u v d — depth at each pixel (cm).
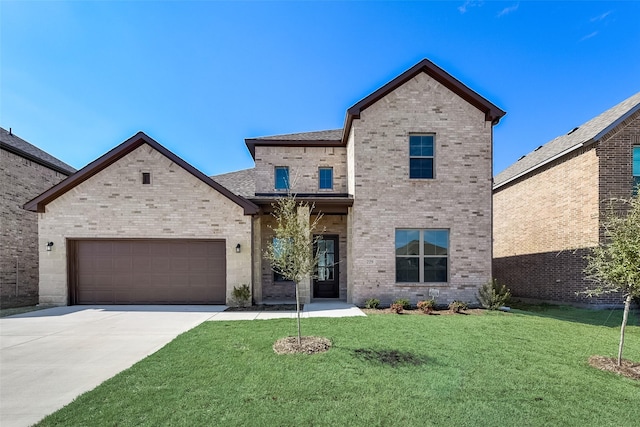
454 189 1126
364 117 1137
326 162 1366
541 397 403
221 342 627
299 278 626
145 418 351
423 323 789
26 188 1465
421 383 439
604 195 1105
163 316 920
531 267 1451
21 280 1426
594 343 637
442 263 1126
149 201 1137
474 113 1138
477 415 358
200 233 1134
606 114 1370
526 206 1504
